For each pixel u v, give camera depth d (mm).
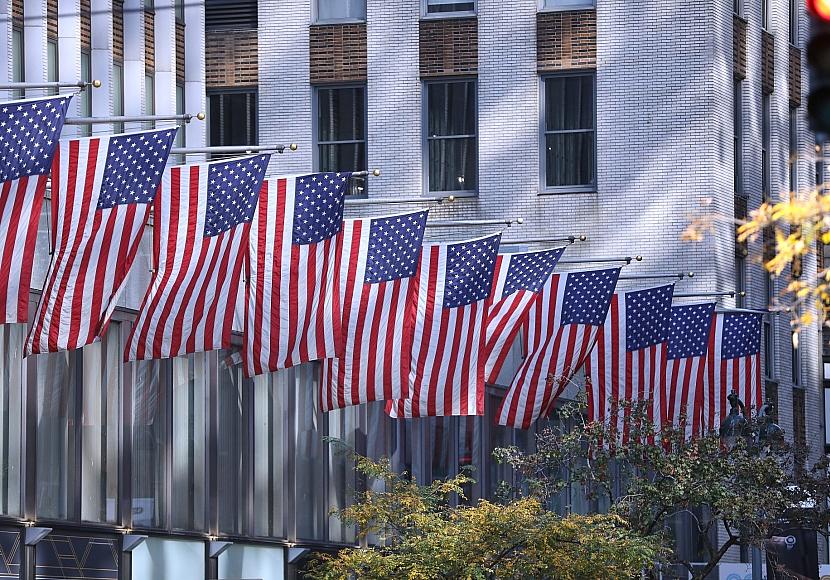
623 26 140125
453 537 79938
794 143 158125
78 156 70250
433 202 141250
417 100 142375
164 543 87375
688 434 110438
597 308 102875
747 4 148125
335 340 81688
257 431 97500
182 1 118562
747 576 117625
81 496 80562
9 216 65125
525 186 140500
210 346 74688
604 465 97000
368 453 109188
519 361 129250
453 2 143125
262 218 81250
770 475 94000
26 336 76562
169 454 88250
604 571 80250
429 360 90062
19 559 75625
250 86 144375
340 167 143125
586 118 140750
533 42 141375
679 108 138750
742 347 114125
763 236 147500
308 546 101188
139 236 70250
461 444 120750
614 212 139000
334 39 143500
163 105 113250
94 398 82312
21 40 97875
